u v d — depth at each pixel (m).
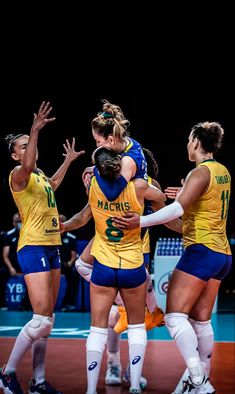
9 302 14.05
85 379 7.13
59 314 13.53
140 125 17.77
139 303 5.91
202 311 6.08
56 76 17.27
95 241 5.94
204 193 5.80
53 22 16.70
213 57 17.09
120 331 6.68
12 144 6.44
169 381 7.08
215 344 9.65
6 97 17.23
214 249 5.82
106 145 5.91
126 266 5.77
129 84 17.42
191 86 17.44
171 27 16.86
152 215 5.63
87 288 14.00
